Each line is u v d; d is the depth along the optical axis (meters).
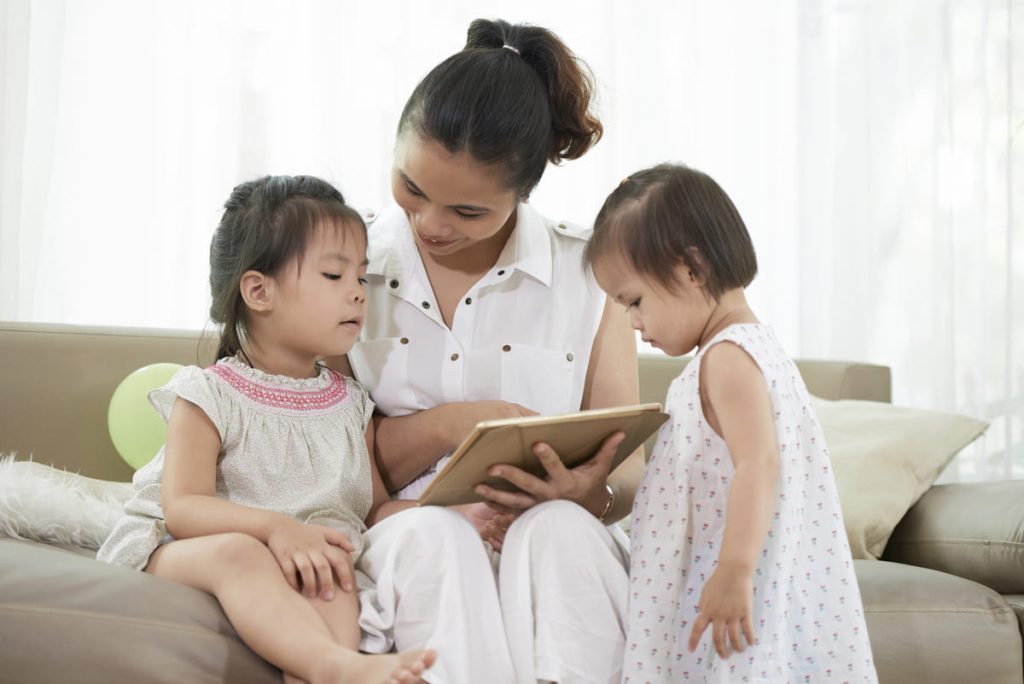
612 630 1.29
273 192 1.56
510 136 1.40
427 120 1.39
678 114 3.17
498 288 1.65
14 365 1.96
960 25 3.30
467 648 1.23
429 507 1.30
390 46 2.90
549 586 1.27
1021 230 3.31
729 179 3.22
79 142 2.65
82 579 1.21
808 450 1.32
